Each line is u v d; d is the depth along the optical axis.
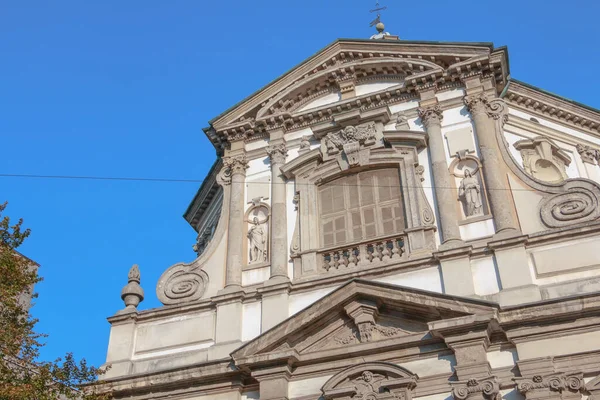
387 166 19.20
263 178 20.45
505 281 15.81
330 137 20.02
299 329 16.31
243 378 16.61
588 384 13.88
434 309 15.37
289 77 21.36
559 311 14.66
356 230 18.56
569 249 15.81
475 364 14.60
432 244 17.20
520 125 21.80
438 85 19.78
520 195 17.23
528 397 14.05
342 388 15.31
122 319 18.73
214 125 21.52
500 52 19.28
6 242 16.39
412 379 14.91
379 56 20.78
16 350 15.30
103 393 16.81
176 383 17.03
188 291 18.97
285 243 18.81
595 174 22.00
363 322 16.06
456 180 18.17
